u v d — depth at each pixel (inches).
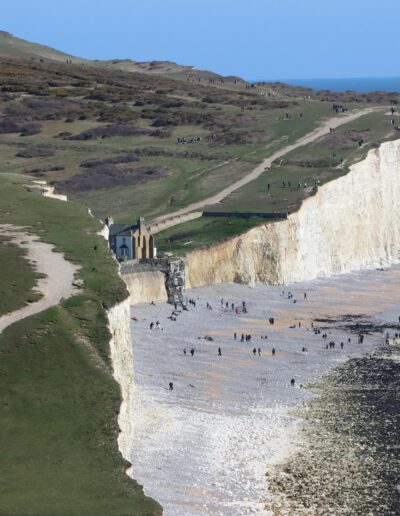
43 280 4077.3
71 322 3560.5
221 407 4729.3
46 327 3469.5
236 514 3400.6
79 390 3117.6
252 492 3636.8
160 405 4667.8
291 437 4298.7
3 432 2861.7
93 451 2785.4
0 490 2524.6
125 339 3833.7
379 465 3944.4
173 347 5866.1
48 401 3043.8
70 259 4451.3
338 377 5408.5
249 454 4067.4
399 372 5546.3
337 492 3649.1
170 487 3636.8
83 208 5856.3
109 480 2605.8
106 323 3595.0
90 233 5093.5
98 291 3924.7
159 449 4055.1
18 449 2765.7
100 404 3053.6
